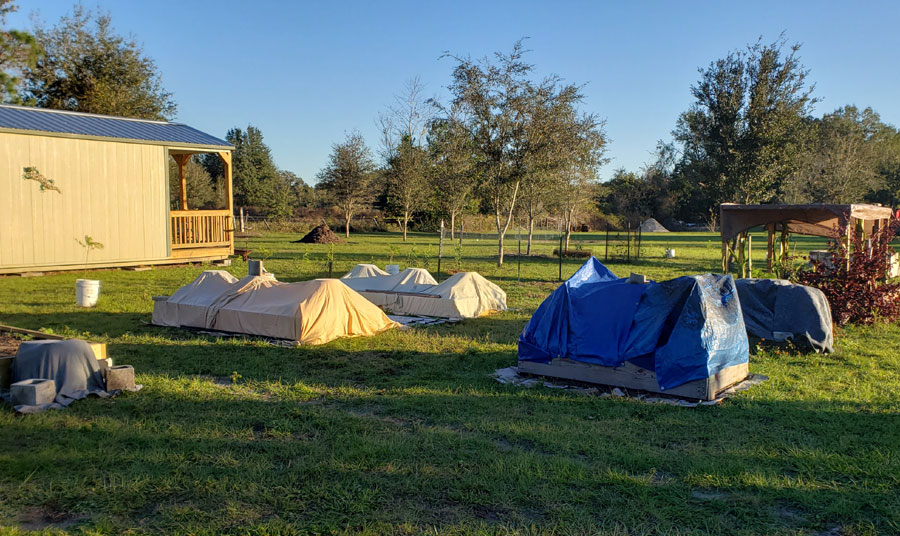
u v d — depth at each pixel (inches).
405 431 234.4
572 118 926.4
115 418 242.8
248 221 2202.3
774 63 1135.6
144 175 832.9
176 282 699.4
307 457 203.0
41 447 208.5
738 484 187.8
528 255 1187.9
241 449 210.8
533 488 181.8
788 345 400.8
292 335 408.5
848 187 1916.8
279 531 154.6
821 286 512.4
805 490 183.0
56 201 749.9
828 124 3159.5
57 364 268.8
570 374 314.5
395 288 556.1
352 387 301.7
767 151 1138.0
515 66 888.9
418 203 1772.9
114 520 159.5
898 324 507.8
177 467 193.5
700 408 272.8
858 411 269.4
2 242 711.1
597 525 160.7
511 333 455.8
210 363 346.0
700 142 1270.9
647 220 2632.9
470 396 287.4
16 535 149.3
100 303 547.2
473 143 919.0
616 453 211.6
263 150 2815.0
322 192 2878.9
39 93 1565.0
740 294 426.9
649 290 307.9
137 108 1633.9
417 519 162.9
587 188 1248.8
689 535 157.0
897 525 161.5
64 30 1577.3
